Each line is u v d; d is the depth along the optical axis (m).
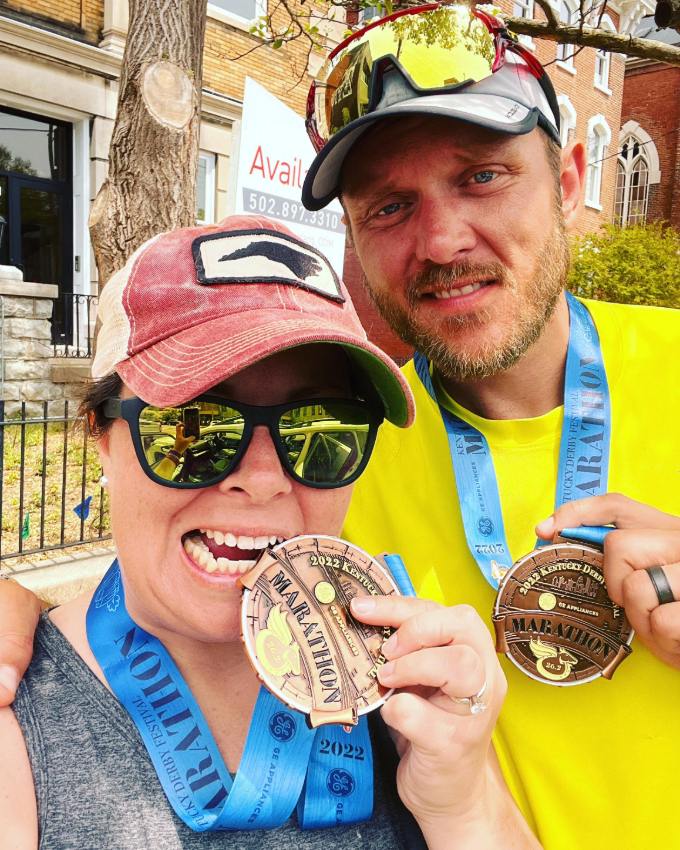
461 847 0.35
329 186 0.54
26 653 0.35
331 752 0.36
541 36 1.32
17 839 0.30
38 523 1.59
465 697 0.32
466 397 0.55
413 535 0.53
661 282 4.01
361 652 0.34
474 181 0.48
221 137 3.79
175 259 0.35
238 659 0.37
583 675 0.45
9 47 3.10
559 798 0.47
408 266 0.51
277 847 0.34
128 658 0.35
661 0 1.04
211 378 0.31
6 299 2.63
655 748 0.46
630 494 0.50
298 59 3.88
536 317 0.50
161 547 0.34
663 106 6.95
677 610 0.39
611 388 0.53
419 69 0.46
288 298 0.36
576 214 0.59
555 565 0.44
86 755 0.33
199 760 0.34
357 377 0.38
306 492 0.37
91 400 0.36
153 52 1.40
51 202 3.65
